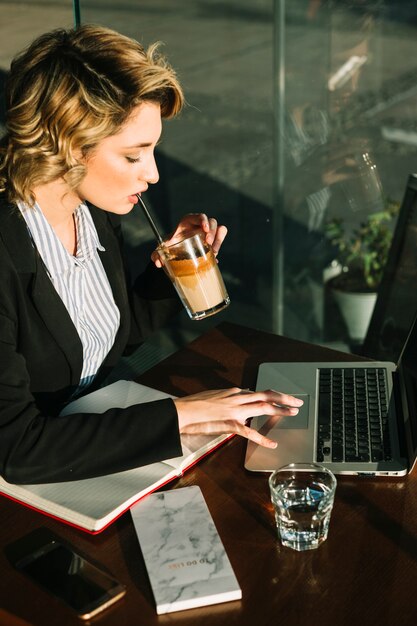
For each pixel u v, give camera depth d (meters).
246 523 1.12
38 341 1.42
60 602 0.98
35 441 1.20
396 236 2.06
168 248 1.47
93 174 1.30
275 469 1.22
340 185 2.60
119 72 1.20
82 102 1.20
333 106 2.49
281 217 2.69
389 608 0.97
